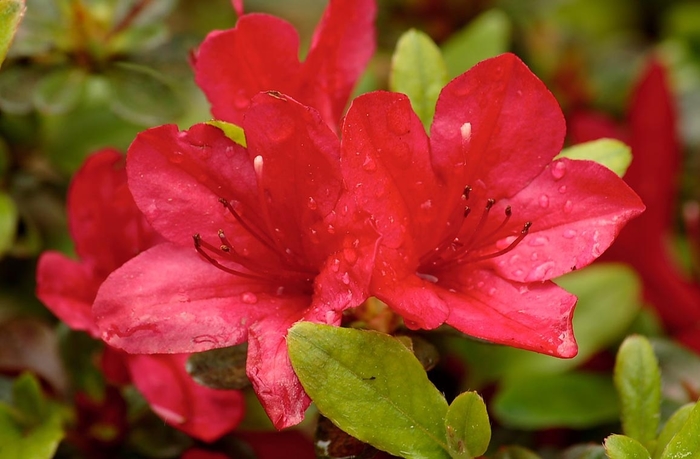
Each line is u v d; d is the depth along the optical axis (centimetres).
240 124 28
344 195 26
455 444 26
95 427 31
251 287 27
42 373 32
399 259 26
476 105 27
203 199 27
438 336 30
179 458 31
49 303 29
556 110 27
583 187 27
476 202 27
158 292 27
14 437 30
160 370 29
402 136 26
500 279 27
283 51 28
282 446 32
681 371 32
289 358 26
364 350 26
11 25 27
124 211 29
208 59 28
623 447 26
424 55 30
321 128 26
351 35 29
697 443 26
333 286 26
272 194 27
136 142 27
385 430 26
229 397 29
